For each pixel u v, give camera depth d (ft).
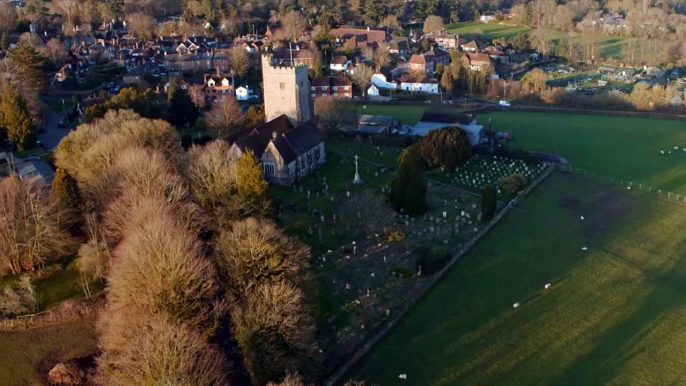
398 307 262.47
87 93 639.35
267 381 195.83
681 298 278.67
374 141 499.51
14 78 502.38
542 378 222.28
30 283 259.19
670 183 424.05
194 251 233.76
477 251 315.78
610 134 545.85
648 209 378.73
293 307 209.46
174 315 208.95
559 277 293.23
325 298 266.16
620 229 349.20
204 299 222.48
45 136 484.33
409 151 353.10
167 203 281.13
